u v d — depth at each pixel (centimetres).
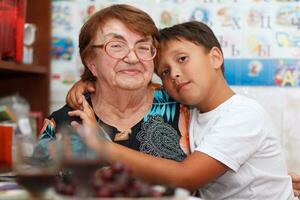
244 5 180
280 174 124
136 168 106
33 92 182
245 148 115
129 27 121
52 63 187
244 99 126
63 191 70
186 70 121
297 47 179
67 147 75
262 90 180
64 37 187
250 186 121
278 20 179
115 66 121
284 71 179
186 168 109
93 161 73
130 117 130
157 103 133
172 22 183
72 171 80
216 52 126
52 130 126
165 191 71
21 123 155
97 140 79
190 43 123
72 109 130
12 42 156
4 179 108
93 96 133
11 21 155
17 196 81
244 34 180
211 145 113
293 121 179
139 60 121
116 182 70
